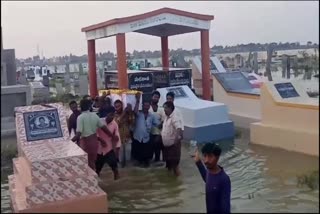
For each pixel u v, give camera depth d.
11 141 7.62
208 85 14.38
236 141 9.90
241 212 4.97
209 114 10.55
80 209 5.64
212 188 4.78
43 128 7.33
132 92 10.18
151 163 8.66
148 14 13.36
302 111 7.91
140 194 6.42
